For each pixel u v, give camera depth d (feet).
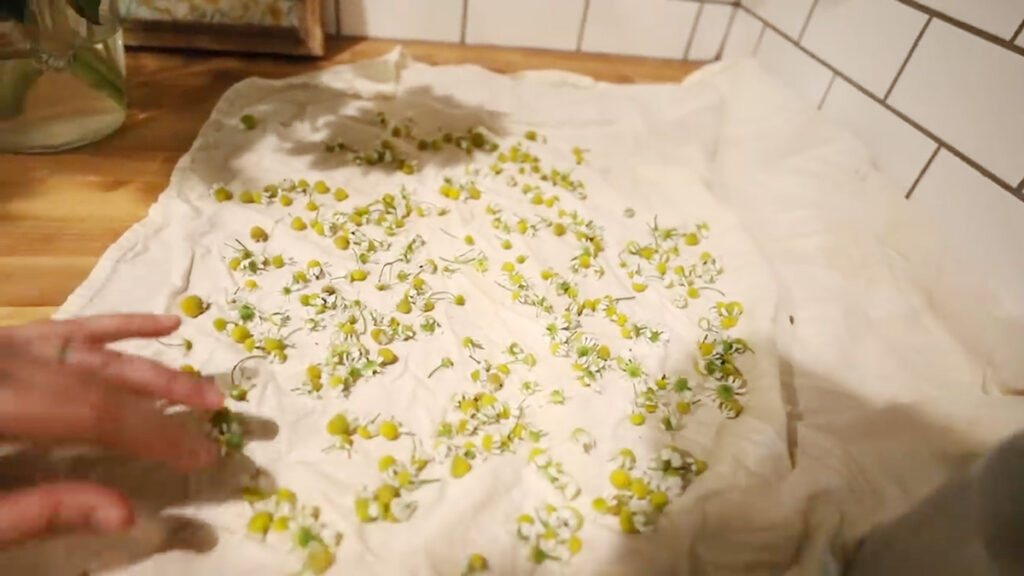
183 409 1.18
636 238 1.76
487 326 1.46
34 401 0.85
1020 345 1.42
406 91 2.15
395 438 1.22
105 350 1.01
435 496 1.14
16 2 1.49
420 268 1.57
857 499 1.19
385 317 1.44
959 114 1.62
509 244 1.66
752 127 2.16
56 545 0.99
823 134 2.00
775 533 1.12
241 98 1.99
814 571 1.08
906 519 1.04
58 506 0.84
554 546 1.09
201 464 1.01
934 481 1.21
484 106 2.15
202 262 1.49
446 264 1.60
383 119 2.02
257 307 1.43
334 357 1.33
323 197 1.73
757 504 1.15
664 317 1.54
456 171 1.89
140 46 2.13
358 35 2.40
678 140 2.14
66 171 1.65
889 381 1.41
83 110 1.70
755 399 1.35
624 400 1.34
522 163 1.96
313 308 1.44
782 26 2.29
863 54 1.93
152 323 1.11
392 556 1.05
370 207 1.73
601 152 2.07
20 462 1.05
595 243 1.70
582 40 2.51
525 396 1.33
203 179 1.70
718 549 1.12
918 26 1.73
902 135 1.80
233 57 2.20
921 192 1.75
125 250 1.46
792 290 1.62
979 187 1.57
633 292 1.60
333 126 1.97
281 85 2.06
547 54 2.51
